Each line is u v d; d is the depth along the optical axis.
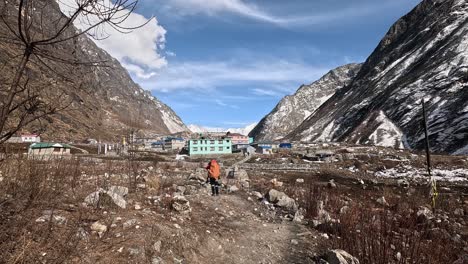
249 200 13.25
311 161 68.25
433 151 98.25
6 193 4.48
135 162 10.93
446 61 153.75
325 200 15.84
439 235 10.95
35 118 2.78
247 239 8.36
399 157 68.44
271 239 8.82
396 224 11.95
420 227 12.20
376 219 11.96
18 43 2.63
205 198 11.85
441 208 19.25
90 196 6.96
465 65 140.25
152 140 118.38
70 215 5.86
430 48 184.75
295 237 9.29
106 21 2.80
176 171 23.27
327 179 40.88
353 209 12.93
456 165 54.44
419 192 27.48
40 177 5.07
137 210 7.59
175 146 111.25
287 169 53.12
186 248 6.50
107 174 12.33
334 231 10.02
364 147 99.00
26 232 4.53
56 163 6.02
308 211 12.67
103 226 5.82
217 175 13.12
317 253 8.22
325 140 178.38
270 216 11.34
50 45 2.73
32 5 2.62
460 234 12.50
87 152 55.59
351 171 52.72
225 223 9.27
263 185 19.47
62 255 4.41
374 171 54.50
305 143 120.94
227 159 72.62
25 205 4.75
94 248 5.01
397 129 131.12
